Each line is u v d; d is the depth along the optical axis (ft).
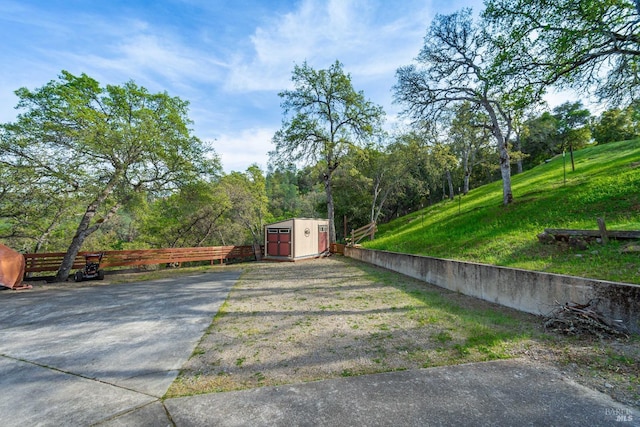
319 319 18.74
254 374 11.57
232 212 79.10
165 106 45.27
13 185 37.19
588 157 77.71
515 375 10.64
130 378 11.56
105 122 39.63
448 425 7.88
